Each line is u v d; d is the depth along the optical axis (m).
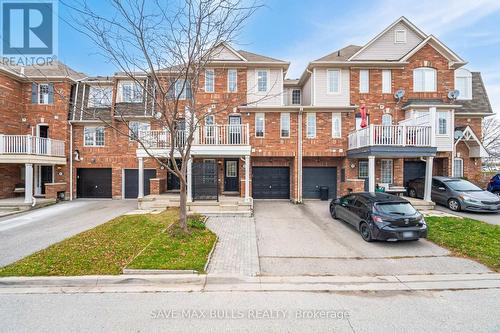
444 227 9.23
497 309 4.34
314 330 3.74
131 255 6.50
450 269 6.05
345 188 15.36
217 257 6.66
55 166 16.67
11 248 7.31
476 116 17.72
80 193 17.45
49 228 9.62
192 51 7.45
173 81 8.13
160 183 15.41
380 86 16.30
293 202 15.58
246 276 5.55
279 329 3.76
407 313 4.22
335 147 15.85
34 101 16.72
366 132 13.17
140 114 16.27
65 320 3.97
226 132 13.92
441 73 16.45
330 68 16.45
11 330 3.72
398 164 15.93
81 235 8.23
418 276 5.68
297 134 15.88
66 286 5.14
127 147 17.27
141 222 9.87
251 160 16.53
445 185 12.78
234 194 15.94
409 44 17.11
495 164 29.38
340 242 8.05
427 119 13.62
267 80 16.31
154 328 3.76
